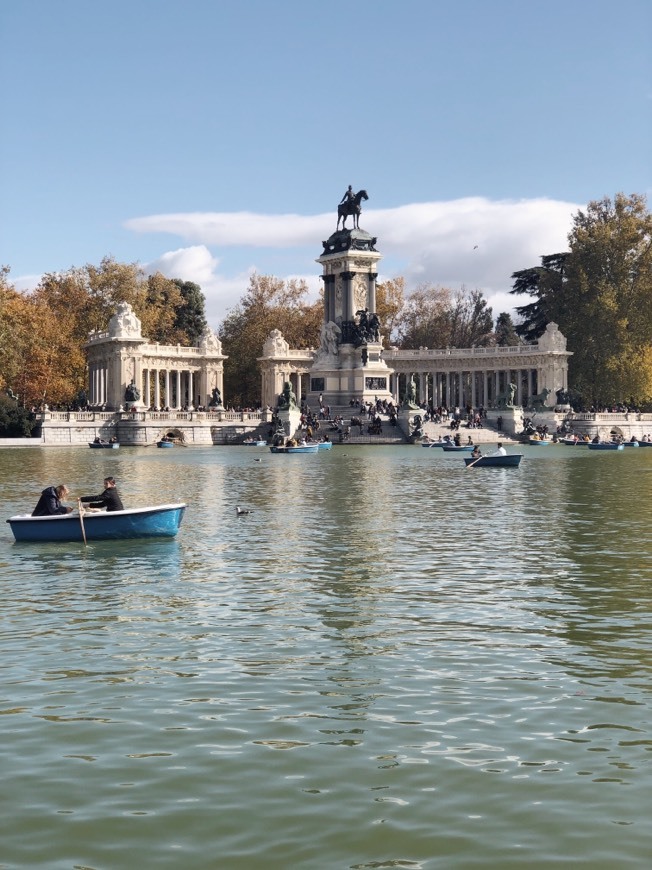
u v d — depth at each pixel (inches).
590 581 1336.1
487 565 1460.4
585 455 4987.7
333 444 6092.5
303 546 1638.8
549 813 620.7
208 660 956.6
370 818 615.2
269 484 2945.4
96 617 1131.3
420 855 571.5
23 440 5979.3
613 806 629.9
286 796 645.9
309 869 556.7
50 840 590.6
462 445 5280.5
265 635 1050.1
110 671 920.9
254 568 1432.1
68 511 1690.5
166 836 594.6
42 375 6574.8
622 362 7362.2
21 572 1392.7
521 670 919.7
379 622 1106.1
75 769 690.8
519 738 744.3
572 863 561.6
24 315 6491.1
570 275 7677.2
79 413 6245.1
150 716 797.2
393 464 4033.0
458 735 751.1
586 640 1027.3
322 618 1125.1
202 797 645.3
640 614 1141.1
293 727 770.2
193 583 1321.4
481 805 631.8
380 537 1748.3
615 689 862.5
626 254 7564.0
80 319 7687.0
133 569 1418.6
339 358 7126.0
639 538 1740.9
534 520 2004.2
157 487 2824.8
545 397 7140.8
